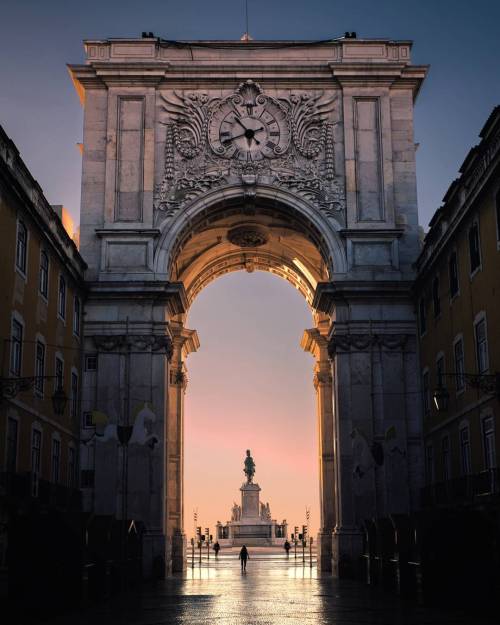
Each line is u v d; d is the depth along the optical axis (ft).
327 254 106.32
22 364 75.10
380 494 97.60
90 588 69.00
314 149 107.14
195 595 75.10
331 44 109.40
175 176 106.42
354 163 106.52
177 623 51.52
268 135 107.65
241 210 109.60
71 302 95.45
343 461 99.19
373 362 101.24
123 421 98.94
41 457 81.76
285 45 109.19
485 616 55.16
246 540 217.36
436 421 92.32
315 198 106.01
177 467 128.57
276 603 66.13
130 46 108.88
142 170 106.11
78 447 98.32
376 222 104.99
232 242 125.39
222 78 108.27
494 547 62.54
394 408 100.17
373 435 99.40
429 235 93.09
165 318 102.01
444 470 89.45
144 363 100.68
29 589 60.13
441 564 63.98
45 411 83.25
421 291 98.94
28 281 77.25
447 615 55.93
